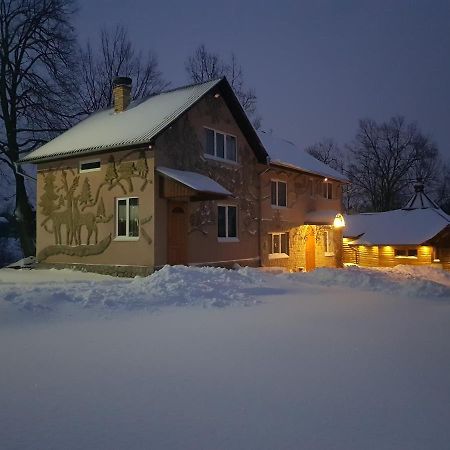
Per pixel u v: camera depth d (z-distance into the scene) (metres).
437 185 63.25
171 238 16.64
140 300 9.80
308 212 26.16
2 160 28.44
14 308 8.40
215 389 4.88
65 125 29.95
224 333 7.46
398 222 34.53
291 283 14.28
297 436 3.80
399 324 8.54
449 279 20.25
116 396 4.64
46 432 3.84
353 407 4.45
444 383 5.20
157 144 16.25
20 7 28.22
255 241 21.61
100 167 17.58
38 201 19.67
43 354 6.12
